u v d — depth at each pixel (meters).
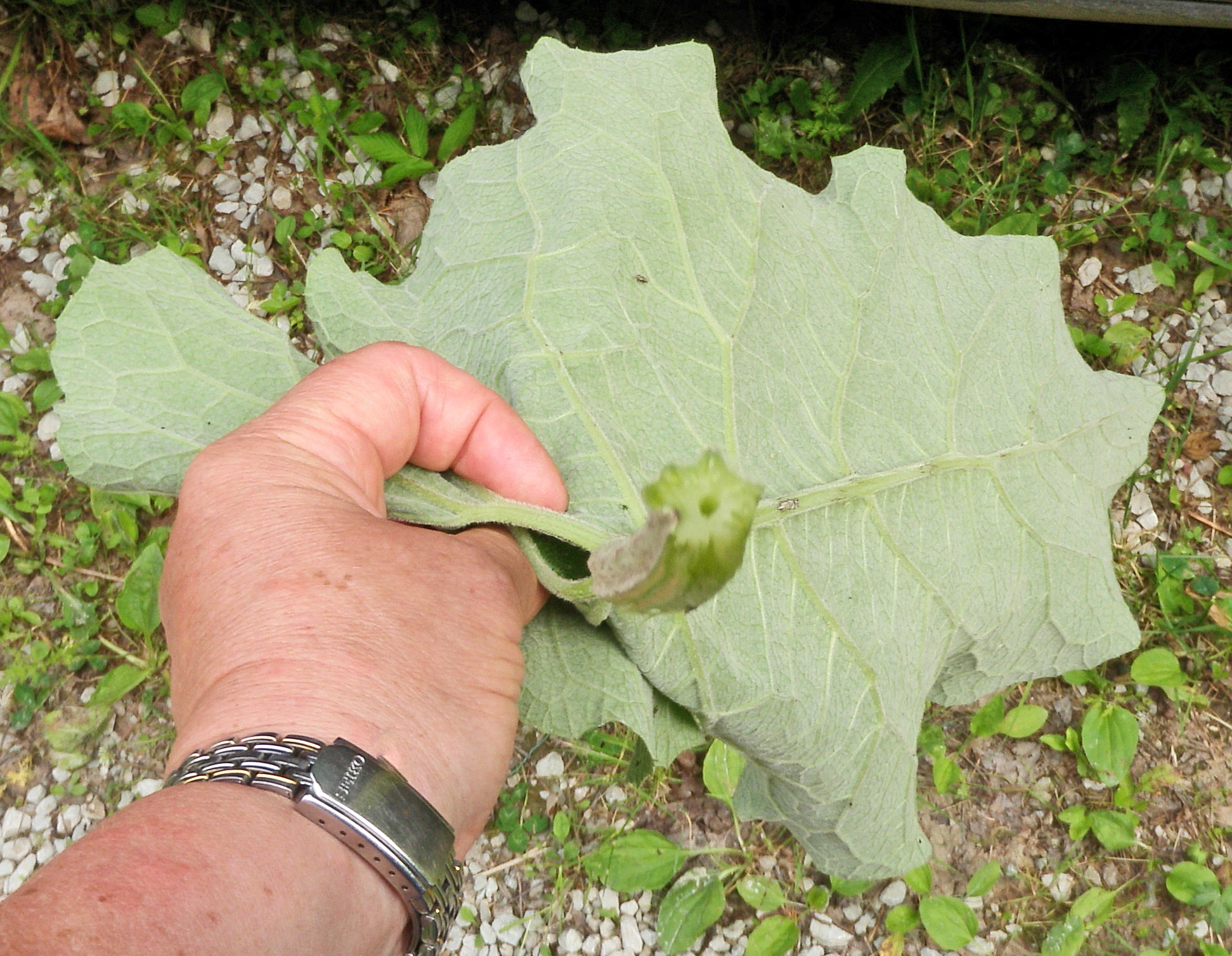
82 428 0.38
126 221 0.78
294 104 0.79
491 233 0.40
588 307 0.37
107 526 0.73
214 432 0.38
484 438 0.34
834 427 0.42
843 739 0.41
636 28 0.80
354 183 0.79
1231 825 0.69
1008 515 0.47
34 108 0.78
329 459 0.30
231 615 0.25
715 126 0.43
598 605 0.34
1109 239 0.80
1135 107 0.77
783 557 0.39
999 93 0.79
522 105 0.80
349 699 0.24
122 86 0.79
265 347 0.40
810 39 0.81
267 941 0.20
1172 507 0.75
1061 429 0.50
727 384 0.39
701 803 0.70
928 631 0.45
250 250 0.78
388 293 0.42
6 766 0.71
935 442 0.45
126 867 0.19
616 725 0.70
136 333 0.39
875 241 0.46
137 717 0.72
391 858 0.22
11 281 0.78
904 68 0.77
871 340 0.45
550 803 0.70
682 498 0.16
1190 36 0.78
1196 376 0.76
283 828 0.21
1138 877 0.69
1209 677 0.72
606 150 0.40
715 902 0.67
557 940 0.68
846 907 0.68
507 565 0.31
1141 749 0.71
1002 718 0.70
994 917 0.68
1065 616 0.50
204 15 0.80
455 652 0.26
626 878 0.67
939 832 0.70
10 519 0.74
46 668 0.72
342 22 0.80
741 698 0.37
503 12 0.81
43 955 0.17
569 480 0.35
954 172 0.79
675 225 0.40
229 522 0.27
